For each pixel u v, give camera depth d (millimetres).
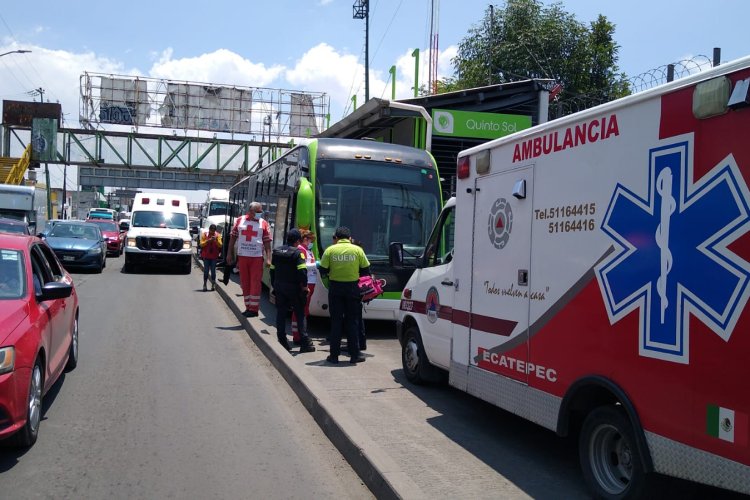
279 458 5500
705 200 3684
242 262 12102
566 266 4820
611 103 4402
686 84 3824
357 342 8977
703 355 3668
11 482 4801
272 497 4711
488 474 5035
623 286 4254
